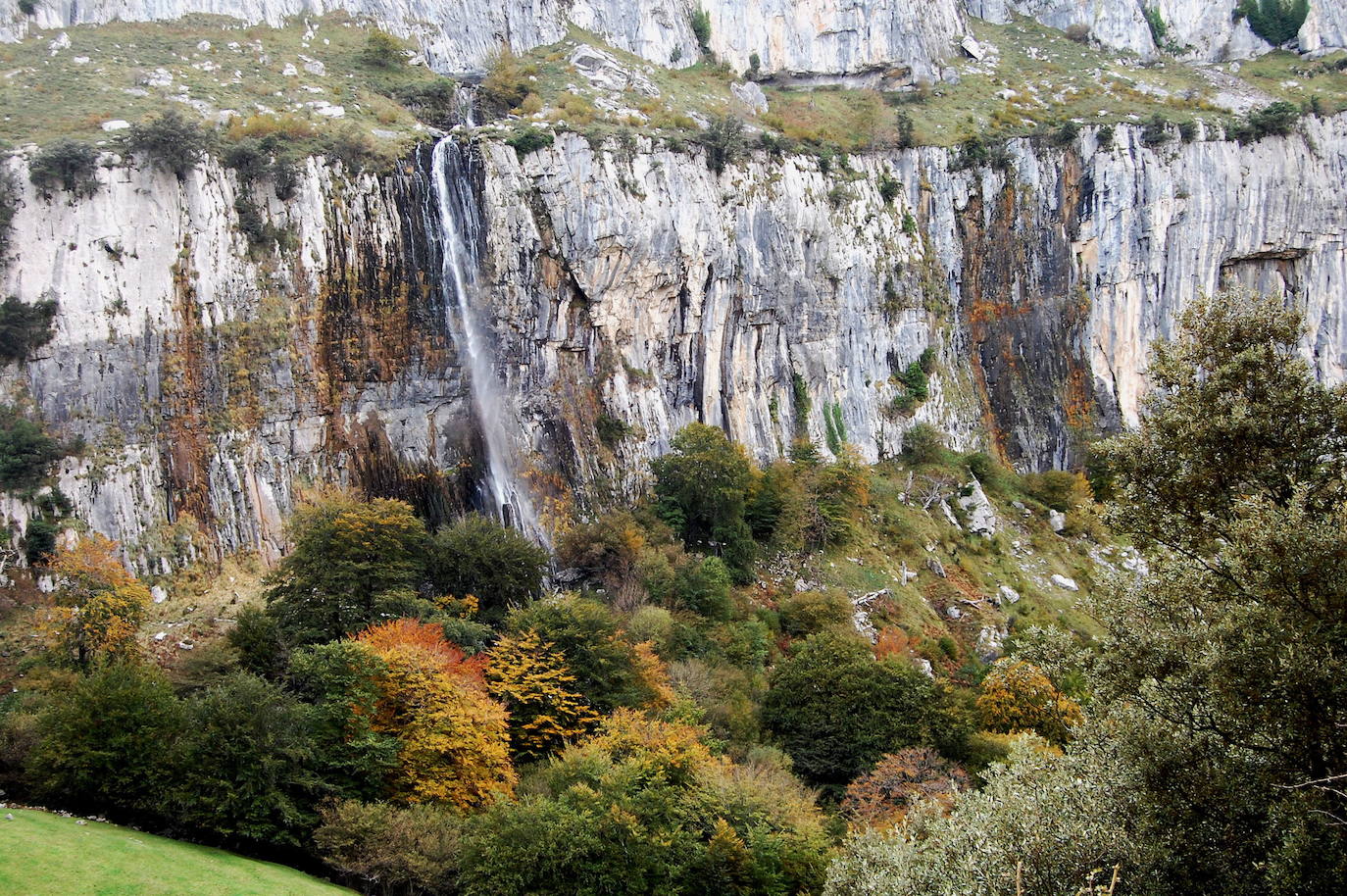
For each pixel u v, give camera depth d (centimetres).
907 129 10062
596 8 10456
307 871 3609
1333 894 2202
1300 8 13400
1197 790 2428
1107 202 10088
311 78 7612
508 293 6762
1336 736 2291
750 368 8375
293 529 5231
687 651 5559
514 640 4691
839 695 5112
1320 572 2294
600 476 7056
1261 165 10444
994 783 3038
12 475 4897
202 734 3591
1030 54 13500
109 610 4428
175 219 5691
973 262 10238
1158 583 2731
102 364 5312
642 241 7419
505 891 3350
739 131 8619
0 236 5194
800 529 7375
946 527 8269
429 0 9094
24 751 3747
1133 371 10175
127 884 3027
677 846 3697
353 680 3872
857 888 3027
